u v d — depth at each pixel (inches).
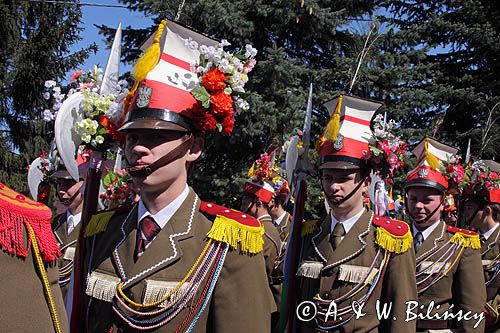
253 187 293.9
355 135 182.1
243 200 297.7
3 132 684.1
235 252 111.1
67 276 198.4
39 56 671.8
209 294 109.1
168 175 110.9
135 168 110.1
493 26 782.5
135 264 109.8
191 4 500.7
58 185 206.8
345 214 179.9
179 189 114.0
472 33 744.3
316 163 188.2
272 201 302.7
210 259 110.3
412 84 677.3
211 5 503.2
